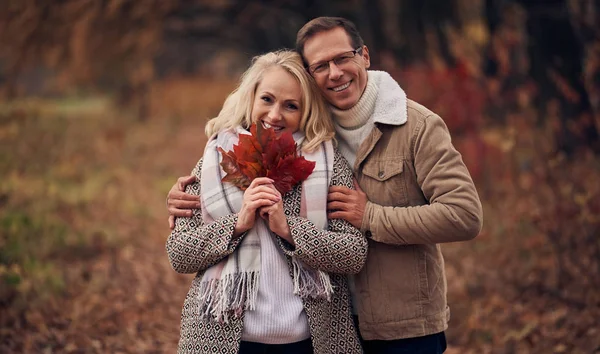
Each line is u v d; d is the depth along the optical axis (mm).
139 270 6535
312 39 2861
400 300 2887
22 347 4465
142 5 12320
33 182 10258
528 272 5684
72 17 11680
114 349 4613
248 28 21125
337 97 2879
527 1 9062
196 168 2992
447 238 2752
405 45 12461
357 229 2826
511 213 6820
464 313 5102
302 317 2762
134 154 15352
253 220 2723
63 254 6805
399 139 2871
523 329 4703
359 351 2877
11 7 11328
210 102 29938
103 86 26797
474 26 9820
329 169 2846
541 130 7266
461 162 2816
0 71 13992
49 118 16766
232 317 2732
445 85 8531
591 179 5695
